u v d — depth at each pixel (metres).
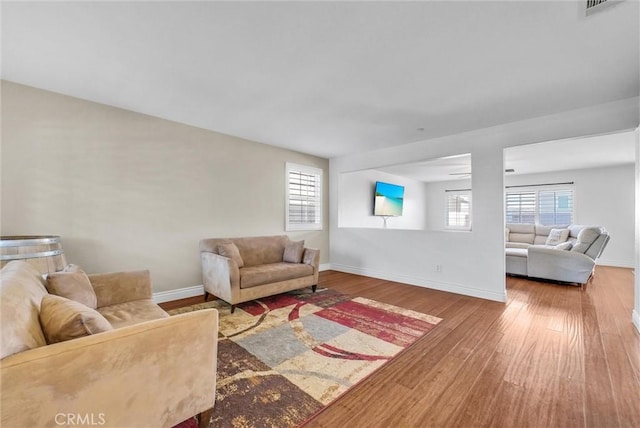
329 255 5.52
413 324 2.67
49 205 2.59
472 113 3.05
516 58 2.01
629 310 3.09
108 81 2.39
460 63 2.08
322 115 3.16
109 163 2.93
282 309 3.09
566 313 2.99
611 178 6.05
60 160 2.65
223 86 2.47
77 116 2.74
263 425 1.39
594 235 4.24
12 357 0.84
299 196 4.95
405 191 7.84
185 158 3.50
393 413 1.48
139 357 1.06
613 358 2.02
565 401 1.56
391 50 1.92
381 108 2.94
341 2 1.48
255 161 4.28
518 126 3.29
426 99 2.72
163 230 3.32
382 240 4.69
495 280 3.46
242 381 1.75
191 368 1.22
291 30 1.72
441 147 3.98
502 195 3.42
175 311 2.99
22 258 1.94
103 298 2.05
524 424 1.40
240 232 4.09
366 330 2.53
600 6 1.49
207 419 1.31
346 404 1.55
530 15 1.57
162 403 1.13
